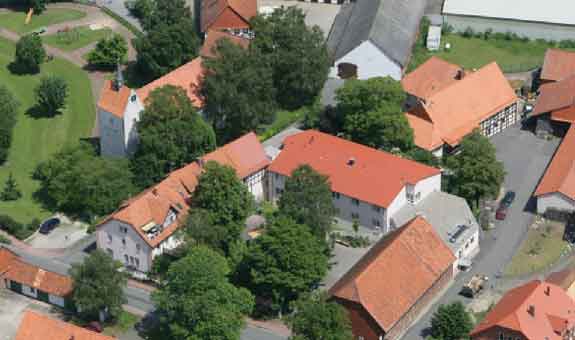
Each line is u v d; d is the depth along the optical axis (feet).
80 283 604.90
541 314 567.59
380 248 624.59
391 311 585.63
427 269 617.62
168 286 584.40
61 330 559.38
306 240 612.70
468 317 591.37
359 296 578.25
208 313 569.64
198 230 633.61
